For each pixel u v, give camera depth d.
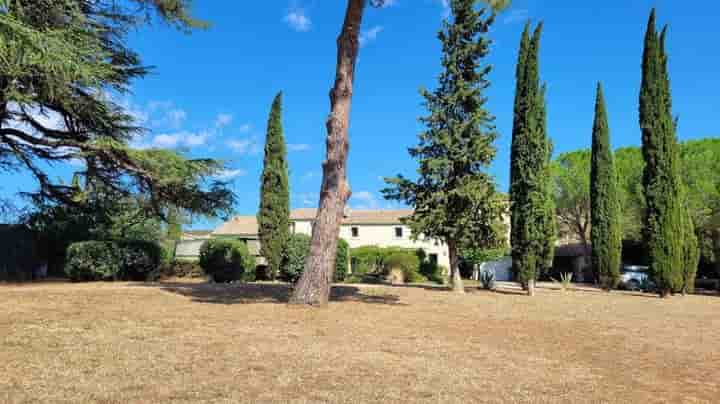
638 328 9.30
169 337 6.34
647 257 18.83
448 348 6.52
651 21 19.42
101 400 3.84
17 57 9.89
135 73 16.45
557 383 5.07
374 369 5.20
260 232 22.45
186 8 15.96
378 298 12.77
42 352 5.27
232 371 4.84
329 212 10.09
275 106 23.59
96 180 17.25
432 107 17.97
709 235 27.31
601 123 23.22
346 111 10.28
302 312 8.96
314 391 4.34
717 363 6.41
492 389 4.71
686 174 28.14
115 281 17.20
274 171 22.81
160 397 3.97
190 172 15.63
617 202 22.81
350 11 10.22
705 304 15.25
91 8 15.21
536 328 8.82
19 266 17.89
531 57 19.08
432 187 17.92
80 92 14.66
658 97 19.20
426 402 4.20
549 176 18.98
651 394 4.85
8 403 3.67
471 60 17.69
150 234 25.56
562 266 40.59
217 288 13.87
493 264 40.28
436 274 33.62
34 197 18.34
